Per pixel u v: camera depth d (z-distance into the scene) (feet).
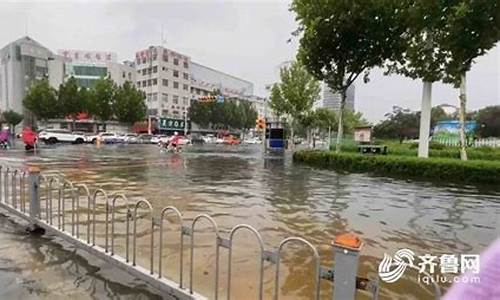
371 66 60.64
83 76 236.43
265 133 110.73
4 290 11.13
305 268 13.51
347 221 21.66
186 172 47.42
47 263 13.37
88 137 140.77
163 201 26.53
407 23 50.31
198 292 11.22
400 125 197.47
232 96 324.39
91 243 14.39
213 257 14.33
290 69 111.55
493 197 31.94
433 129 107.55
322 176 46.85
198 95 288.71
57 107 162.09
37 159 60.54
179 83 262.26
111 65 240.32
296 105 111.14
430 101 56.75
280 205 26.04
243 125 292.61
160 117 237.04
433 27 45.24
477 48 41.55
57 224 17.38
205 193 30.58
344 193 32.68
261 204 26.22
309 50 60.49
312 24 56.95
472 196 32.48
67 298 10.76
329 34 57.67
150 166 54.34
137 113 178.40
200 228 18.78
